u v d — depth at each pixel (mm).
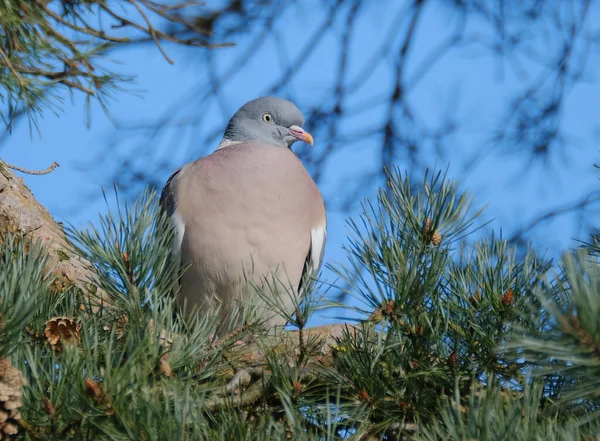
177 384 4836
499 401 4273
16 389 4426
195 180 9711
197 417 4504
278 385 5480
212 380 5844
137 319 5191
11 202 8258
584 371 3543
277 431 4680
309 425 5465
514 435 4062
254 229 9555
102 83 7602
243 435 4598
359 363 5586
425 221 5609
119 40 7379
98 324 5434
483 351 5426
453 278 5602
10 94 7422
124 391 4418
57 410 4512
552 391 5160
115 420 4410
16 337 4594
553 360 4504
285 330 6500
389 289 5543
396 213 5734
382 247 5605
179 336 5082
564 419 4789
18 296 4566
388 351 5629
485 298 5461
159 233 5863
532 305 5000
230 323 5996
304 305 5754
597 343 3342
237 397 5723
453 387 5574
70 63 7250
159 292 5684
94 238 5672
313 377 6000
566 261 3381
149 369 4785
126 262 5641
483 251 5645
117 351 5133
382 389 5535
